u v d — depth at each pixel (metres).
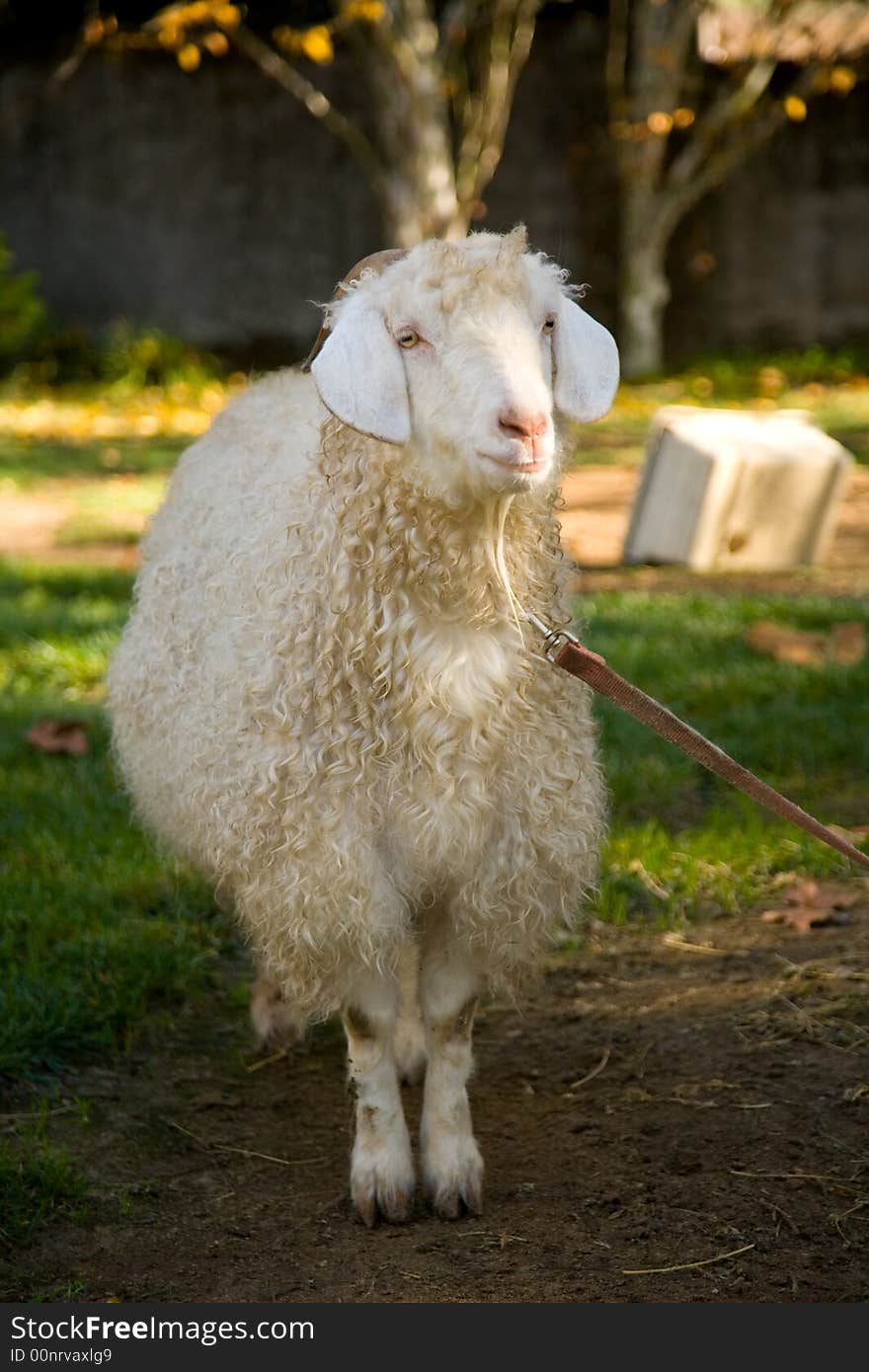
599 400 2.77
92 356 18.86
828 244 18.80
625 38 18.42
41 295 19.98
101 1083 3.61
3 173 19.77
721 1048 3.64
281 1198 3.17
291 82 15.90
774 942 4.18
